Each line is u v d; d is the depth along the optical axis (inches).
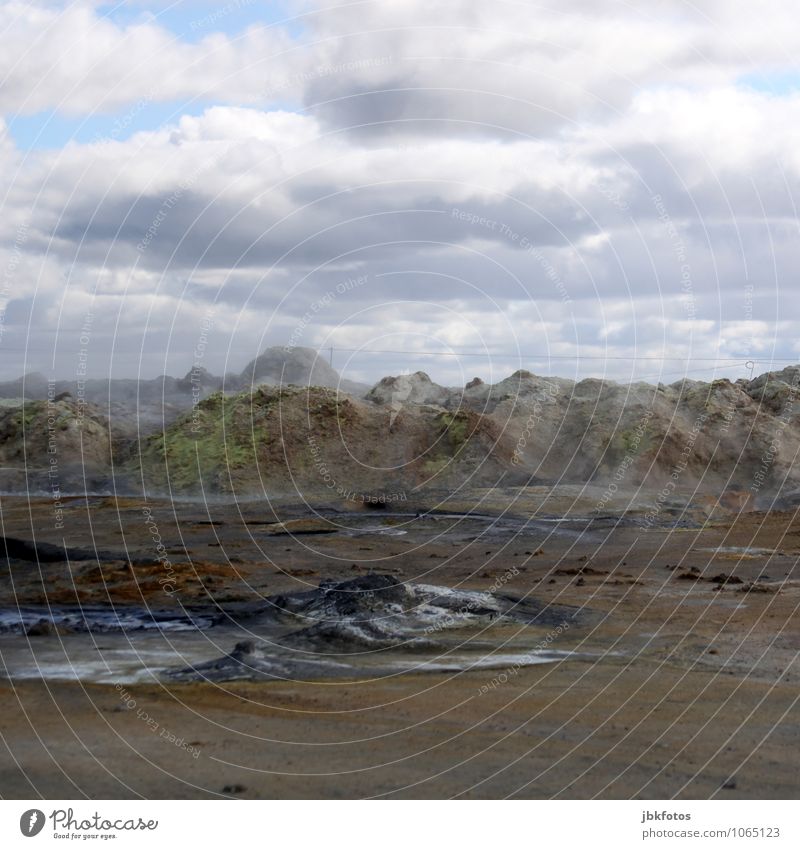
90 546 1333.7
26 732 493.0
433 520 1771.7
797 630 766.5
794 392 2755.9
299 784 418.6
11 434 2493.8
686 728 506.3
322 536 1552.7
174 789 413.1
